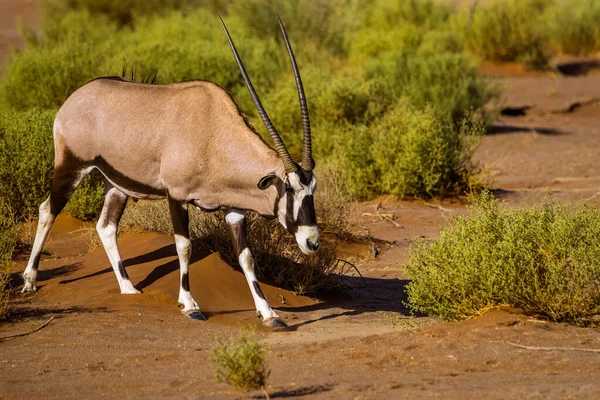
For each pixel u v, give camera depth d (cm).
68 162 2477
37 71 5088
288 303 2525
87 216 3403
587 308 1991
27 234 3138
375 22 9712
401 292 2755
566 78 8350
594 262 1991
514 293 2030
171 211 2297
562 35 9794
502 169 5016
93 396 1586
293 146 4956
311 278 2617
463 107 5819
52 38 8481
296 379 1641
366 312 2445
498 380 1593
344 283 2717
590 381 1567
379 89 5409
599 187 4372
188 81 2366
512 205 3959
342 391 1531
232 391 1564
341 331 2152
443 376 1628
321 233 3450
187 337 2045
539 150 5597
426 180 4181
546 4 10806
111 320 2150
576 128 6444
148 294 2353
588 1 10069
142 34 7850
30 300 2361
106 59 5494
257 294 2280
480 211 2216
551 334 1880
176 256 2597
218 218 2684
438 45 7769
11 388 1652
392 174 4206
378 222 3791
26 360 1848
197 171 2262
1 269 2630
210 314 2302
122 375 1725
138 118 2338
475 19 9212
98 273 2569
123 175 2380
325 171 4031
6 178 3359
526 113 6969
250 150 2244
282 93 5122
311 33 8131
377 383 1576
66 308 2250
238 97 5531
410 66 6147
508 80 8131
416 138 4209
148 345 1966
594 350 1769
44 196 3394
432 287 2144
